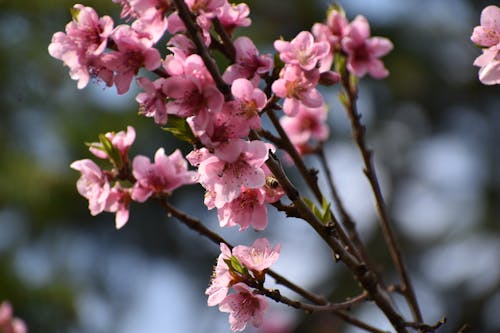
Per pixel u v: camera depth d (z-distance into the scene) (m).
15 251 11.49
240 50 3.40
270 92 3.49
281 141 3.87
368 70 4.33
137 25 3.18
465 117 14.34
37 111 12.00
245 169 3.19
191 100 3.08
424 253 13.12
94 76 3.21
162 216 12.94
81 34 3.21
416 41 14.15
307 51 3.42
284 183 3.24
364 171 4.20
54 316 11.27
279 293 3.30
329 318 11.38
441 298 12.72
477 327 12.27
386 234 4.20
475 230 13.24
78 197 11.86
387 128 14.24
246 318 3.35
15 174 11.54
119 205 3.89
